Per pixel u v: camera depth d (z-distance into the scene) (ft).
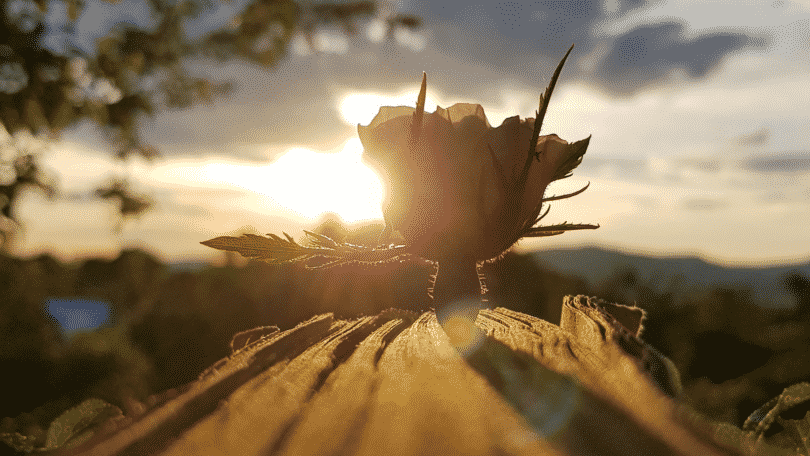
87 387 12.25
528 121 0.50
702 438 0.24
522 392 0.31
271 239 0.50
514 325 0.58
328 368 0.40
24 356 10.52
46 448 0.44
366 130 0.50
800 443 0.38
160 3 5.36
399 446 0.23
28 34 2.79
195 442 0.26
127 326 16.78
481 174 0.48
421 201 0.49
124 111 3.85
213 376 0.37
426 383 0.34
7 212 3.14
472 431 0.25
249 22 5.03
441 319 0.50
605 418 0.26
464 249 0.50
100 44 3.66
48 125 2.98
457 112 0.49
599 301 0.58
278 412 0.30
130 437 0.27
